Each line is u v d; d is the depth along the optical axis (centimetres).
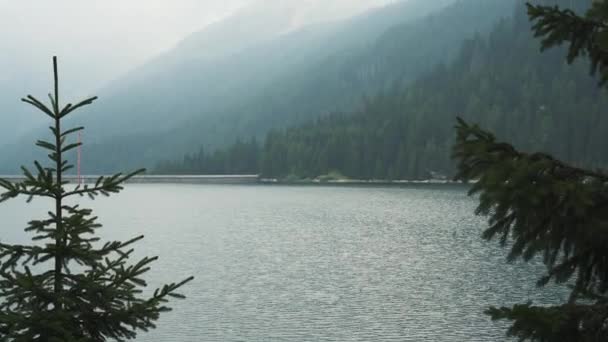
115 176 738
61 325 690
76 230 721
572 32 525
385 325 5188
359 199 19850
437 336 4797
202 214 16762
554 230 450
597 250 463
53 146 711
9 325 681
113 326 722
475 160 478
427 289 6650
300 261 8850
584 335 449
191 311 5850
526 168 438
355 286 6944
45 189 707
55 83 703
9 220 16575
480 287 6644
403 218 14162
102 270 740
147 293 6694
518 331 464
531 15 536
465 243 10112
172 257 9538
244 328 5181
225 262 8956
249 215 16050
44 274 716
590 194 429
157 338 4884
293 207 17925
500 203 445
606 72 528
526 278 7044
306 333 4991
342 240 10956
